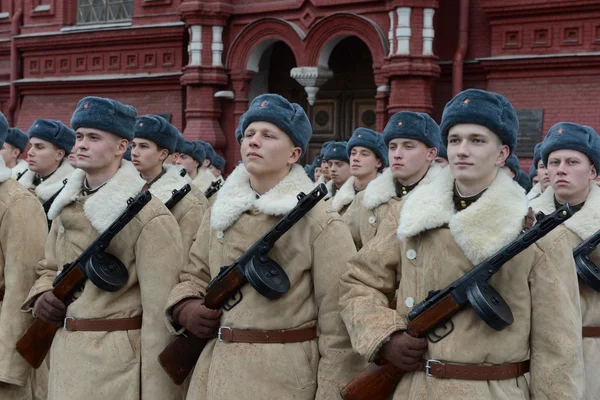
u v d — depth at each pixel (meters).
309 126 4.63
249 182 4.59
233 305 4.41
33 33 22.02
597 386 5.22
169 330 4.68
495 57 15.96
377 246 4.22
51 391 5.00
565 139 5.48
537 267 3.84
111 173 4.98
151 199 4.95
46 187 7.42
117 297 4.88
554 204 5.73
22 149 9.36
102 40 20.86
